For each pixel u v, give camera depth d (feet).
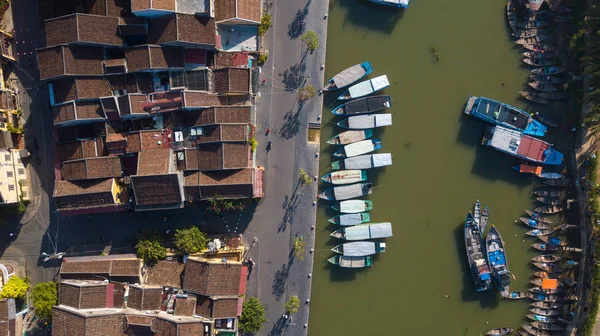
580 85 164.25
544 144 161.99
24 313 160.35
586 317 161.79
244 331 160.45
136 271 151.94
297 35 163.22
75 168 148.46
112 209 154.61
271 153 165.07
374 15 166.61
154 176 145.28
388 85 164.14
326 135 165.99
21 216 162.30
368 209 164.55
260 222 165.37
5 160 149.59
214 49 151.94
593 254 161.68
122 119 151.94
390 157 162.91
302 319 165.89
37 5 158.61
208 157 150.10
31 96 160.25
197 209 164.04
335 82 161.79
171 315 151.43
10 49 159.02
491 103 162.61
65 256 162.81
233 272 151.02
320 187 165.78
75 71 143.64
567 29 165.58
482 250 165.99
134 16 145.89
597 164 161.79
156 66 144.25
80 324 143.33
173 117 151.12
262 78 163.63
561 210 167.22
